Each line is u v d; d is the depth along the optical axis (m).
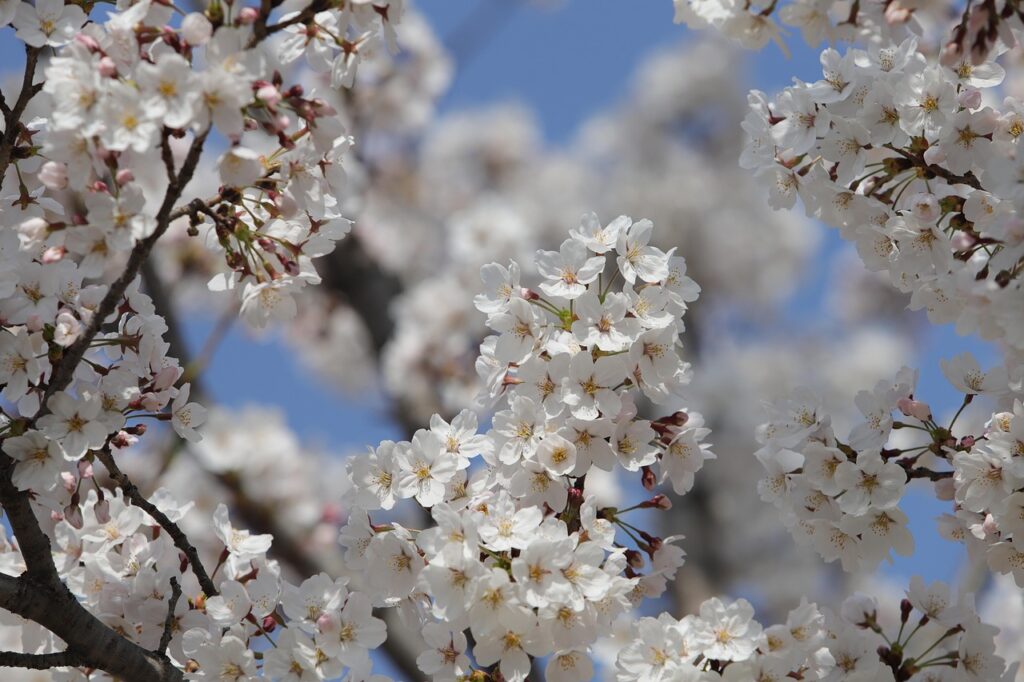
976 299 3.08
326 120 2.98
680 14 3.50
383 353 10.77
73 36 3.10
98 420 3.23
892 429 3.60
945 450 3.51
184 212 2.99
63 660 3.22
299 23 3.02
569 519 3.21
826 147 3.51
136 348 3.34
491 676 3.18
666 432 3.33
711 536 14.49
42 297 3.16
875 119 3.46
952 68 3.42
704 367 16.34
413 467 3.25
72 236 2.86
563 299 3.26
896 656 3.59
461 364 10.10
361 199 11.59
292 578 8.43
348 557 3.29
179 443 7.55
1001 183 3.10
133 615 3.43
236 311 7.34
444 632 3.19
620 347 3.15
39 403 3.14
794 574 14.15
